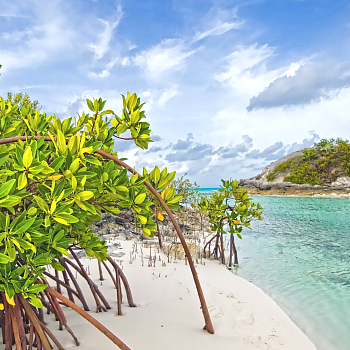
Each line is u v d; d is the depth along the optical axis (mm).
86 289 3539
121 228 7719
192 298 3398
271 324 2887
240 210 5289
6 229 1287
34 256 1710
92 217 2301
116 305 3094
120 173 1779
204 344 2299
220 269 5039
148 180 2221
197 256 5859
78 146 1611
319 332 2836
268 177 58781
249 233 9086
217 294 3637
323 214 14922
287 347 2426
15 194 1300
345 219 12609
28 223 1305
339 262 5602
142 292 3527
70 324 2578
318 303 3602
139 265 4730
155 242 6785
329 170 48156
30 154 1287
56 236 1671
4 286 1478
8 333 2002
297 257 6039
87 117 2428
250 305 3363
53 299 2350
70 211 1422
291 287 4199
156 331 2467
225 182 5543
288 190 46375
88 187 1705
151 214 2096
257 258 5953
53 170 1389
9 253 1298
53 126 1990
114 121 2396
